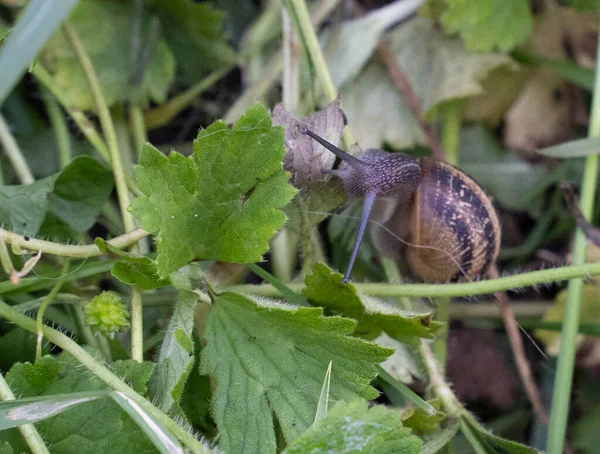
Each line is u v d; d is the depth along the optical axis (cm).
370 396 29
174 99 36
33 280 30
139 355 30
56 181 31
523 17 36
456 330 36
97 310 30
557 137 37
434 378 32
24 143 35
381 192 32
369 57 37
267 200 29
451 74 36
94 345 30
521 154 37
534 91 37
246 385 29
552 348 35
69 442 28
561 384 32
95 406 28
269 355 29
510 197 37
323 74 33
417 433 31
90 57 34
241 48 36
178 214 29
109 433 28
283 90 35
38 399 28
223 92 37
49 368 29
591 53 37
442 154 36
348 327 29
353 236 34
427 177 34
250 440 29
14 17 34
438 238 34
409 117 36
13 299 32
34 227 31
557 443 32
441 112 37
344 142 33
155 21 35
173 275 30
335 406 27
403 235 34
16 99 35
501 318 35
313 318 29
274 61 36
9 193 31
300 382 29
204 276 30
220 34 35
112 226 34
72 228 32
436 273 34
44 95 34
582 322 34
